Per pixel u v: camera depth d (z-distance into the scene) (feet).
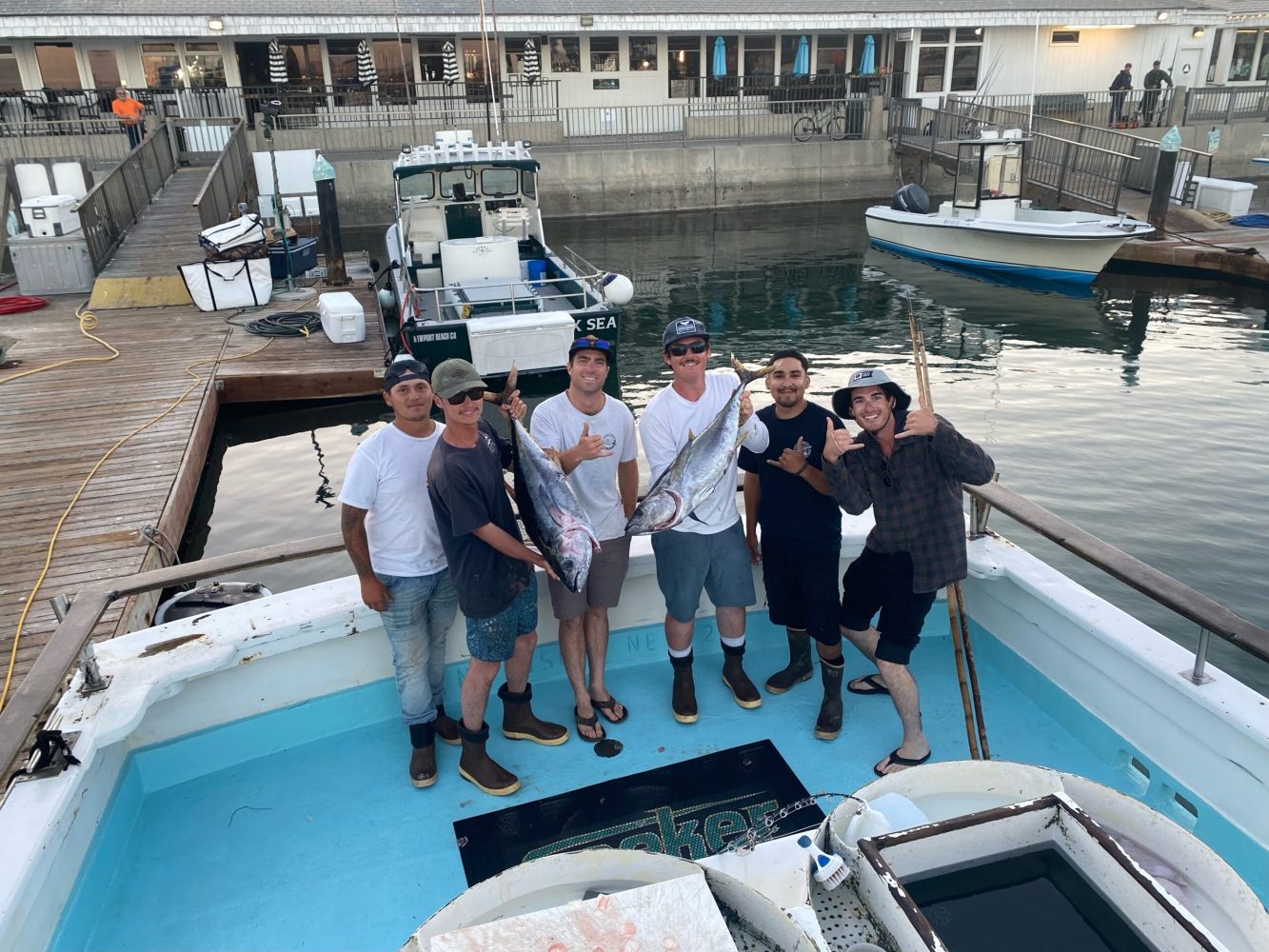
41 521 23.77
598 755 12.14
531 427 11.62
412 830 11.02
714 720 12.79
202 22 73.72
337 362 37.83
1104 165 68.03
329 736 12.94
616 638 14.11
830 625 11.86
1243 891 6.64
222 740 12.25
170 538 23.80
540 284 43.34
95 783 10.61
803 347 45.27
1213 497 27.22
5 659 17.74
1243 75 102.68
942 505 10.70
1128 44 95.71
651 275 61.46
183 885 10.31
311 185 67.77
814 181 86.94
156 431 29.94
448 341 35.88
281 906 9.97
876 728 12.52
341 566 25.52
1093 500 27.30
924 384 10.32
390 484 10.80
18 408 32.45
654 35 88.07
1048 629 12.44
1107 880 6.67
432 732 11.85
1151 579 9.93
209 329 43.14
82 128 73.05
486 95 83.66
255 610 12.58
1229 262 55.11
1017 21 88.84
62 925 9.30
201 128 72.18
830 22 85.35
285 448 33.83
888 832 7.27
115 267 49.60
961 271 60.95
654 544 12.23
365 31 76.69
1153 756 10.93
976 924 6.59
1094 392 37.22
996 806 7.86
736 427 10.93
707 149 83.61
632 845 10.53
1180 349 43.01
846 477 10.72
